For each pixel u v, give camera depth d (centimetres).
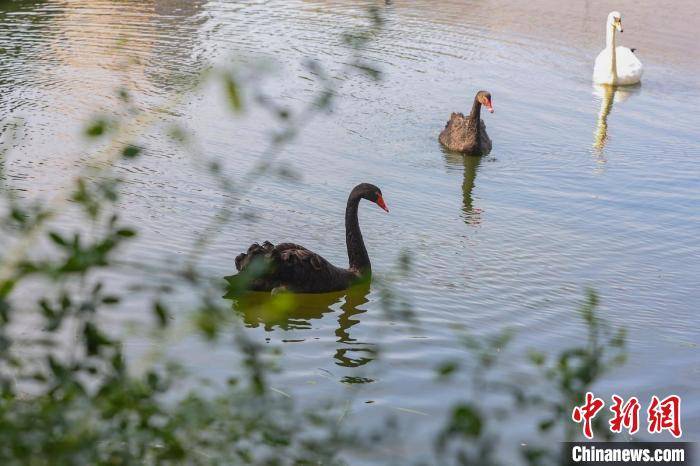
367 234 1498
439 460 607
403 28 3000
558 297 1284
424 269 1364
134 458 491
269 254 1258
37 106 2012
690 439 930
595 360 509
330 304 1251
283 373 998
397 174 1823
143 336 959
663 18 3356
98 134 521
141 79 2272
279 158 1809
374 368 1023
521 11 3356
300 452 609
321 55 2588
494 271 1370
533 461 523
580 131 2203
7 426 461
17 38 2656
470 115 2009
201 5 3234
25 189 1488
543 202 1728
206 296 478
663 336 1178
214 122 1967
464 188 1784
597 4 3506
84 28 2822
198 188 1580
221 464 556
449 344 1101
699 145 2131
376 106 2227
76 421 465
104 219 1338
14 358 489
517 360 1055
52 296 890
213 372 900
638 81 2648
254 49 2623
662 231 1602
